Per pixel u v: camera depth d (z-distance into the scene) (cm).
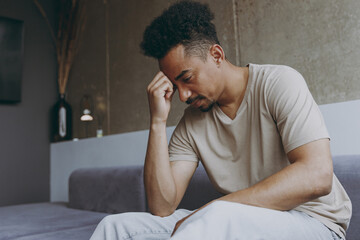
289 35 193
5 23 323
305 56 186
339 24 173
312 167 82
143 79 279
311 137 86
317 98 181
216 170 114
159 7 271
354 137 151
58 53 352
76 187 257
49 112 356
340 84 172
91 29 334
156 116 113
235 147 111
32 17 355
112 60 309
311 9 184
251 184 105
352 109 152
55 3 370
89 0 338
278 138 100
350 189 122
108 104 310
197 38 102
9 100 323
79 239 158
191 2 108
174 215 107
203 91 104
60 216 222
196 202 175
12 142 330
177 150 124
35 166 340
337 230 93
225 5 224
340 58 172
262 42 205
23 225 196
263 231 74
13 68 326
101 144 287
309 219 89
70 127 342
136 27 289
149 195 110
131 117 288
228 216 71
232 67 111
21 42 331
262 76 104
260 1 207
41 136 348
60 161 335
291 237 78
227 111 112
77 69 347
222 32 225
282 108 94
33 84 348
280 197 80
